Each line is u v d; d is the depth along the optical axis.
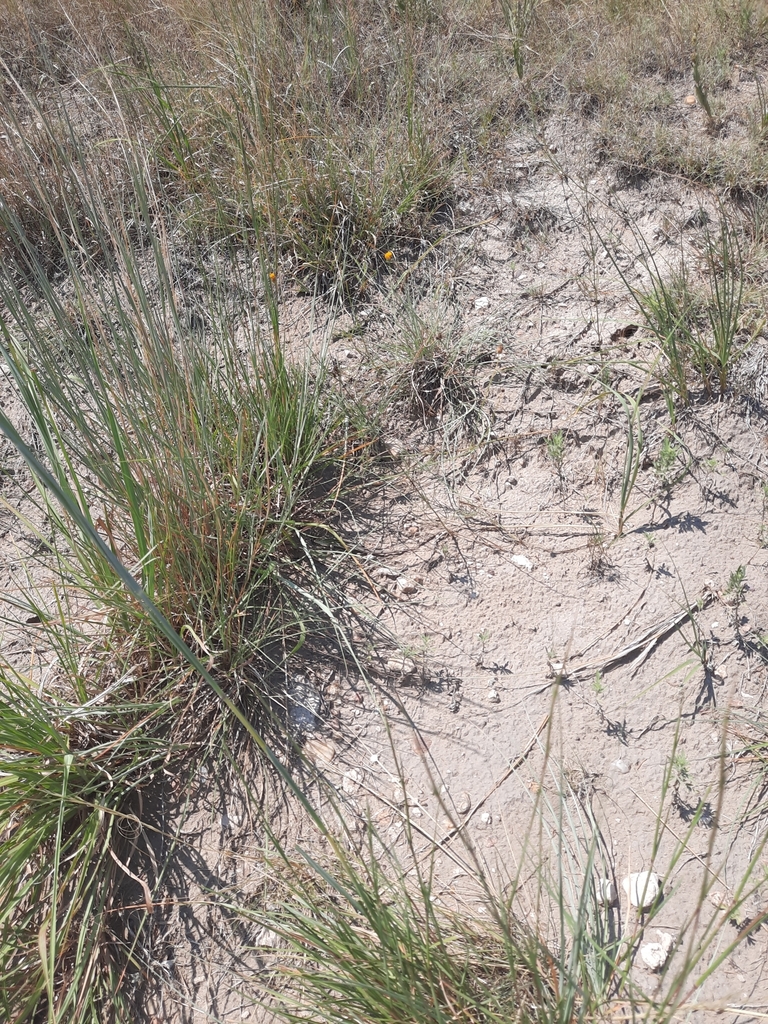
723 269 2.76
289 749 2.12
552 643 2.26
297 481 2.59
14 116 2.13
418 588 2.41
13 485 2.82
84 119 3.46
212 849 1.97
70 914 1.79
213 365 2.56
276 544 2.36
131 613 2.11
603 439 2.61
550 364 2.79
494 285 3.13
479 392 2.80
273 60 3.75
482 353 2.89
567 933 1.76
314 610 2.36
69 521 2.35
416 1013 1.46
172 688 2.10
